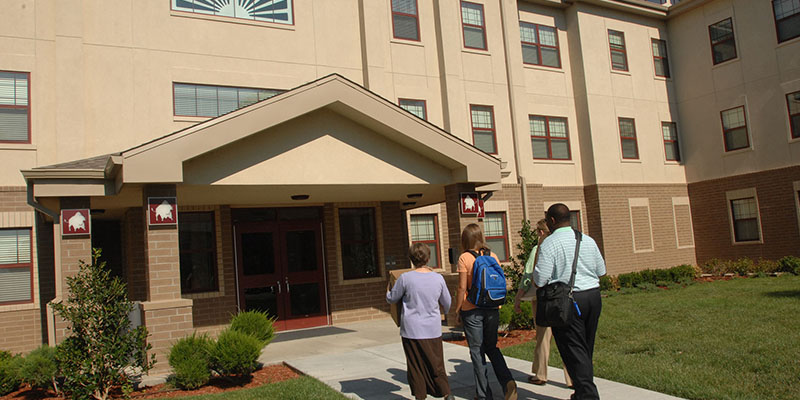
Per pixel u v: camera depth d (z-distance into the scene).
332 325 13.59
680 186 21.20
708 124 20.77
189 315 8.59
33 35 11.66
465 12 17.25
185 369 7.64
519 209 17.25
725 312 11.09
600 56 19.78
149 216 8.54
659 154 20.80
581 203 19.14
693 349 8.22
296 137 9.83
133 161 8.28
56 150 11.55
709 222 20.77
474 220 11.50
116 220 12.80
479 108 17.03
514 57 17.97
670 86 21.69
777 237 18.69
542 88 18.86
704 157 20.91
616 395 6.23
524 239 12.27
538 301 5.39
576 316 5.23
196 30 13.23
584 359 5.23
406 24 16.12
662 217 20.44
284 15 14.35
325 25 14.83
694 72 21.16
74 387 7.21
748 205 19.66
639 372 7.12
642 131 20.50
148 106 12.50
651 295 15.17
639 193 19.94
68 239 8.69
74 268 8.65
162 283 8.59
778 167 18.69
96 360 7.18
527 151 17.70
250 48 13.78
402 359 8.77
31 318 11.13
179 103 12.90
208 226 12.69
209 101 13.22
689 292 15.15
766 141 19.03
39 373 7.84
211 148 8.78
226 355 7.80
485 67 17.30
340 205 14.17
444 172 11.35
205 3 13.45
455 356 8.80
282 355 9.80
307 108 9.54
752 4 19.39
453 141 10.95
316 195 11.93
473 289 5.81
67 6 11.96
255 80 13.70
